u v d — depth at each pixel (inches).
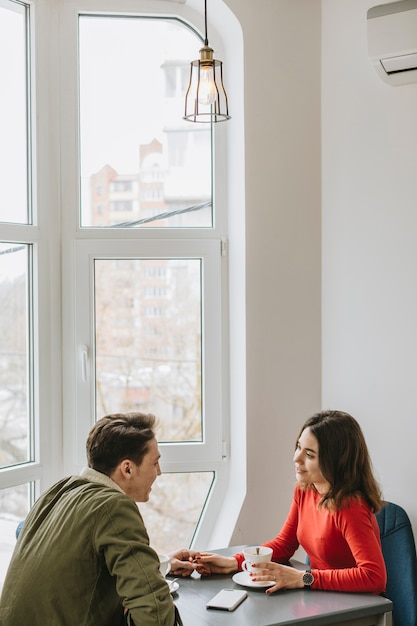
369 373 118.3
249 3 121.8
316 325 125.6
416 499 112.0
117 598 74.8
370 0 116.8
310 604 82.7
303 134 124.5
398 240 114.0
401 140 113.3
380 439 116.9
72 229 122.9
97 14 124.1
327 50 123.4
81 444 123.0
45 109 120.2
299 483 96.7
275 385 123.9
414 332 112.1
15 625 71.8
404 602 98.7
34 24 118.6
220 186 127.6
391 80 110.9
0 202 116.1
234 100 125.2
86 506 73.9
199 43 128.0
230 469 128.3
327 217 124.3
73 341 122.9
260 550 91.9
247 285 122.3
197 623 77.5
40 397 119.6
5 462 116.7
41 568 72.5
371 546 88.7
